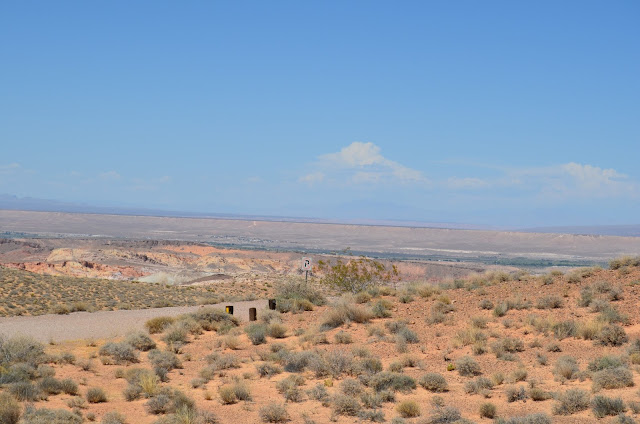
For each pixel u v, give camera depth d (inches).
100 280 2247.8
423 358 725.3
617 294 864.9
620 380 545.3
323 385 638.5
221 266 4677.7
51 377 653.3
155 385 627.8
